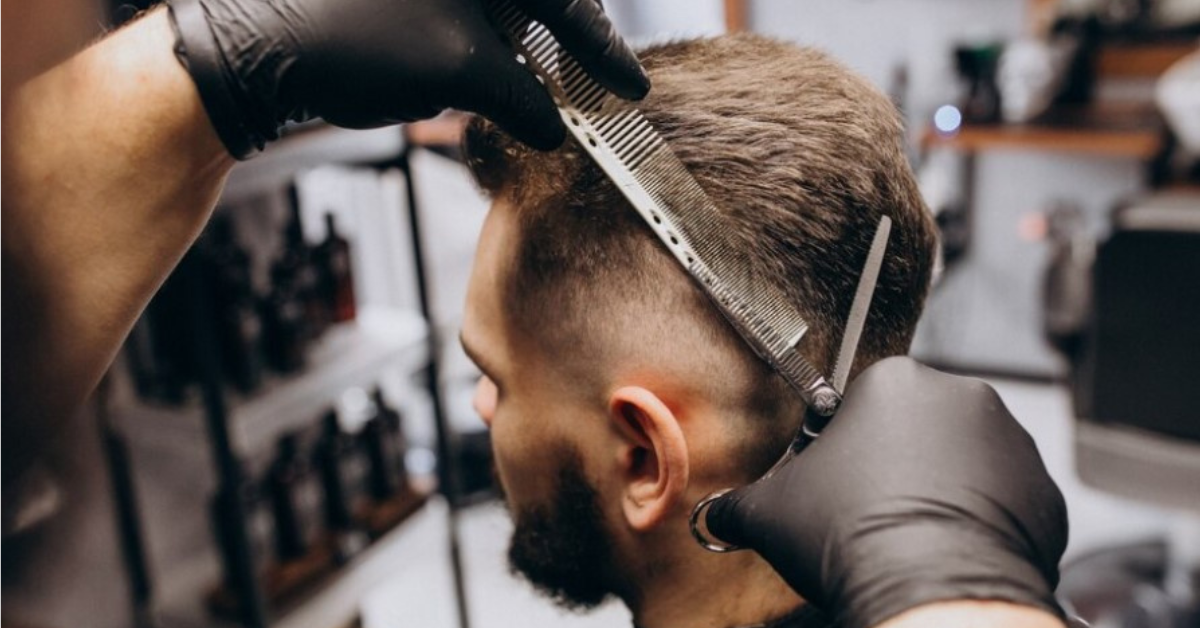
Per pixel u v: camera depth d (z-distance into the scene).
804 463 0.57
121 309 0.62
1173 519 2.54
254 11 0.58
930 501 0.50
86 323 0.61
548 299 0.73
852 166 0.69
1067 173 3.09
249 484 1.87
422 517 2.13
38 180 0.58
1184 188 2.31
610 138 0.66
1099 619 2.24
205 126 0.59
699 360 0.69
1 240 0.58
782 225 0.67
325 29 0.58
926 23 3.05
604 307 0.70
